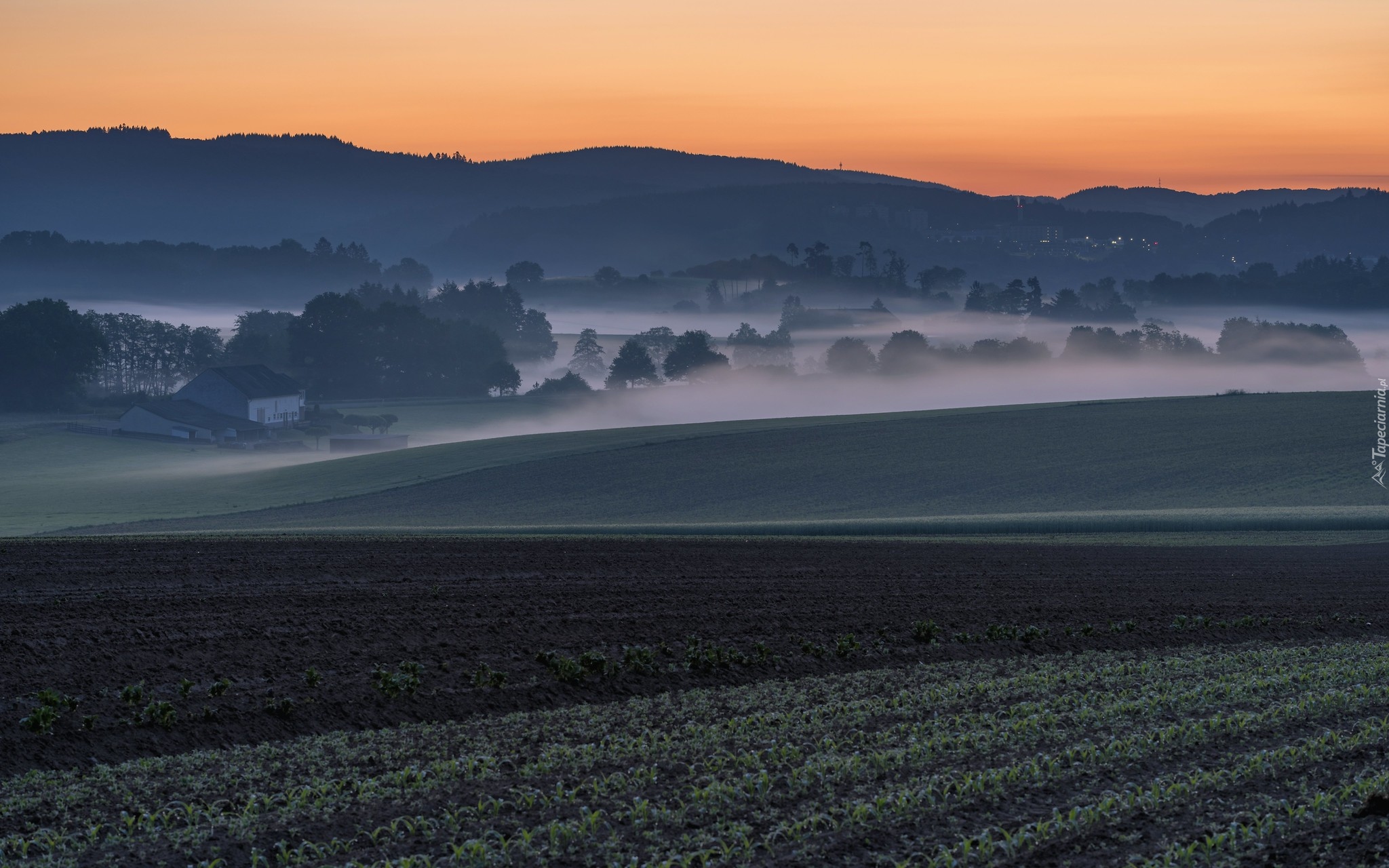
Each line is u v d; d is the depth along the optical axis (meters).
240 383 180.88
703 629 33.28
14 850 15.91
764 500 88.81
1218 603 40.56
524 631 32.03
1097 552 55.28
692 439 123.19
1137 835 16.50
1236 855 15.81
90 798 18.31
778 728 22.67
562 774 19.69
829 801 18.08
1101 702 24.88
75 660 26.44
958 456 104.88
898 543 58.09
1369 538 62.44
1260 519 67.12
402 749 21.09
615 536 59.00
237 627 30.84
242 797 18.36
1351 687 26.17
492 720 23.64
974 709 24.59
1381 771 19.19
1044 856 15.95
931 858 15.82
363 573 41.53
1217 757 20.44
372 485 102.94
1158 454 100.31
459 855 15.63
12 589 35.72
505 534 62.81
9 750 20.45
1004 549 56.00
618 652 30.00
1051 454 103.56
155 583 37.59
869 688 26.77
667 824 17.17
